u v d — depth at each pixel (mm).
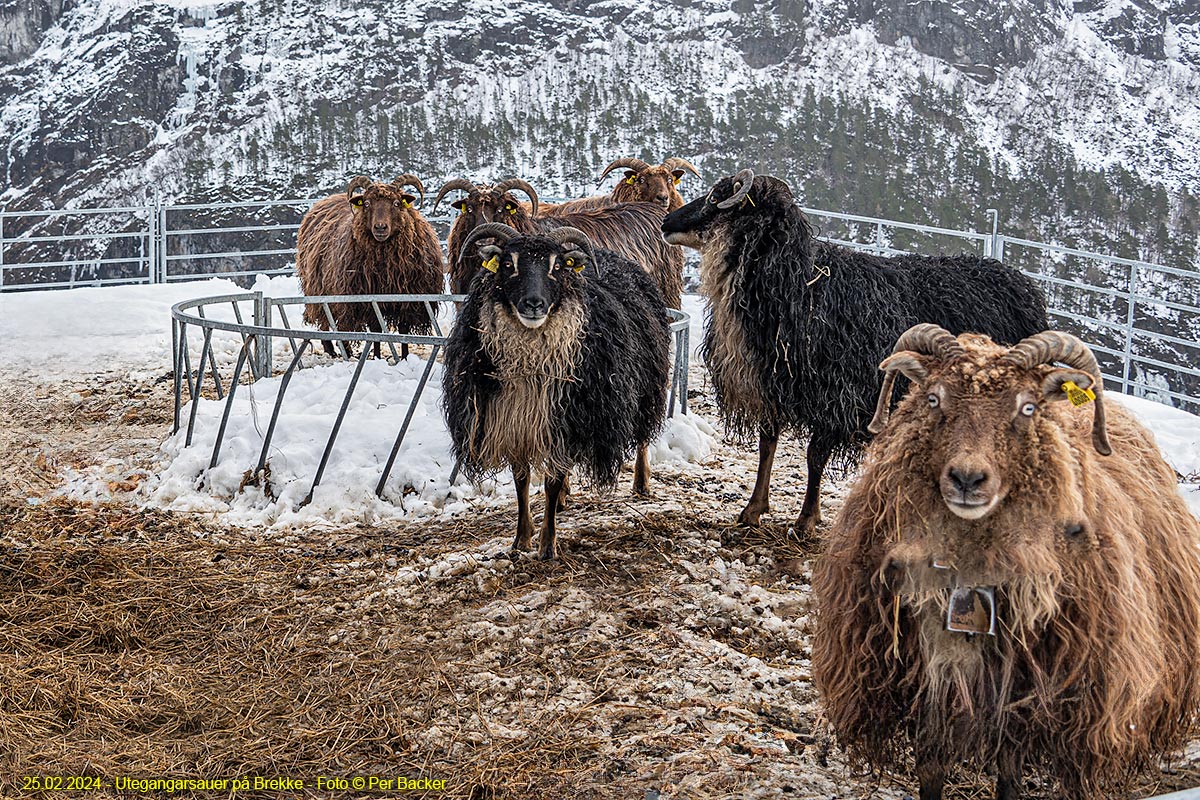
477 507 8102
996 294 7711
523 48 118625
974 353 3699
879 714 3957
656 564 6879
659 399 7758
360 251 11852
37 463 9367
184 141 101312
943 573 3672
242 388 11008
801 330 6973
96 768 4797
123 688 5508
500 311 6547
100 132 104625
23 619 6285
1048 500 3561
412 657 5797
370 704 5336
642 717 5141
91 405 11023
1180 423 10844
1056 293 58031
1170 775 4559
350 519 7973
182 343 9461
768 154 77875
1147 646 3684
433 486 8273
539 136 84625
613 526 7516
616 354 6887
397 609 6383
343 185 75250
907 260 7754
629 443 7285
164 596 6617
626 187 15695
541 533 6977
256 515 8062
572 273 6688
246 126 103875
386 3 121688
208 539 7609
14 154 103625
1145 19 137875
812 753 4805
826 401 7055
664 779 4609
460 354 6883
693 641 5863
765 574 6855
